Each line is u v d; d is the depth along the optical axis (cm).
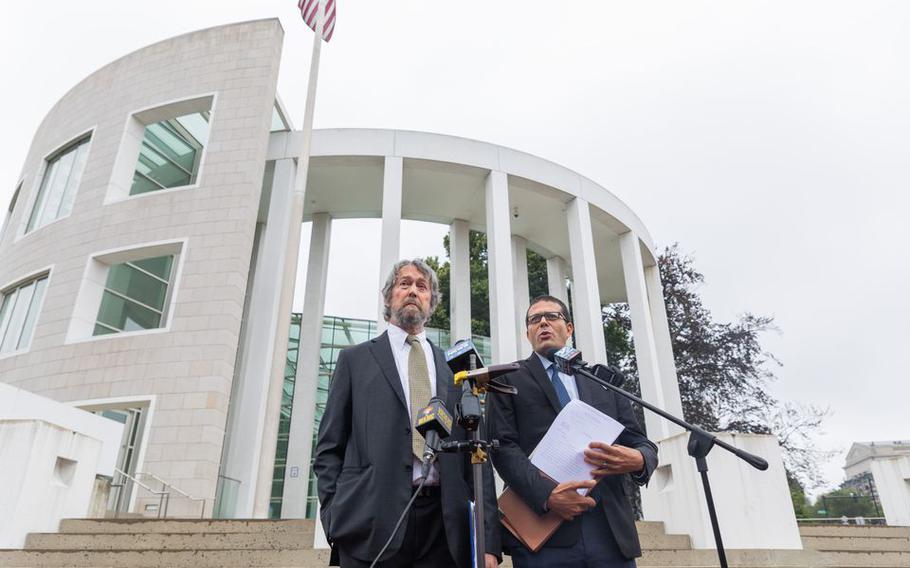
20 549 520
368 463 239
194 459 1072
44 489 591
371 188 1576
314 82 1223
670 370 1706
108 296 1362
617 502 272
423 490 241
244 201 1298
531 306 338
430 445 212
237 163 1339
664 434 1436
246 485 1113
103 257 1321
